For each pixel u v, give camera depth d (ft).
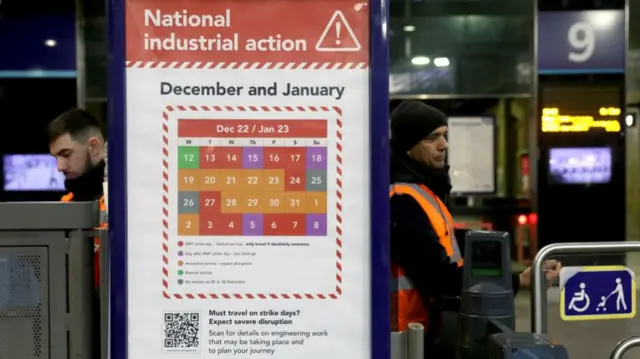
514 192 18.20
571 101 17.98
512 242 18.15
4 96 17.53
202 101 5.00
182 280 5.05
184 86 4.99
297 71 5.00
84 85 17.65
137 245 5.01
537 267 6.72
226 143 5.01
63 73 17.58
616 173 18.04
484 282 6.00
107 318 5.18
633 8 18.28
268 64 5.00
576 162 18.07
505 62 18.02
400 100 18.15
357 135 5.02
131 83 4.98
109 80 4.96
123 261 4.99
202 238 5.04
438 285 6.92
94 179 8.56
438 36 18.03
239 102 5.01
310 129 5.02
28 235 5.18
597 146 18.03
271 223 5.04
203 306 5.06
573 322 8.78
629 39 18.44
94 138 8.50
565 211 18.07
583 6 17.74
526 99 18.02
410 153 7.68
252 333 5.08
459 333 6.10
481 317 5.87
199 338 5.07
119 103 4.96
